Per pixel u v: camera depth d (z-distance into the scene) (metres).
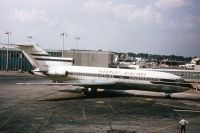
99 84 42.56
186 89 41.31
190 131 24.56
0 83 58.22
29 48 47.41
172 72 66.00
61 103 36.59
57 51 97.69
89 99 40.53
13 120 26.56
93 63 77.19
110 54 79.00
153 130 24.41
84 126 25.00
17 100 38.12
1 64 94.00
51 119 27.36
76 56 77.50
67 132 22.86
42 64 47.75
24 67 93.94
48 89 50.84
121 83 43.50
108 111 32.12
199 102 41.00
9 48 93.25
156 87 42.12
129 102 38.78
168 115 31.02
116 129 24.36
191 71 65.06
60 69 46.38
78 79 45.84
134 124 26.34
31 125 24.81
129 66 82.94
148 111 32.88
